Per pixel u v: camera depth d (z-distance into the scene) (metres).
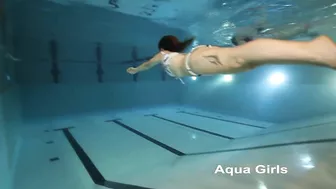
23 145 6.31
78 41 11.91
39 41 10.69
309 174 3.37
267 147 5.02
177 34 14.73
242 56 1.04
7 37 6.57
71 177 4.27
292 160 4.00
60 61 11.38
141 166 4.78
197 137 7.21
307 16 6.43
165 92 15.15
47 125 9.04
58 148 6.08
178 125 9.13
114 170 4.59
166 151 5.82
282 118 9.62
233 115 11.57
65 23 11.08
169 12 10.82
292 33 7.51
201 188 3.44
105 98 12.89
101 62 12.77
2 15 5.68
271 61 0.98
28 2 9.02
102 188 3.76
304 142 4.95
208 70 1.25
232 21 8.71
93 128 8.56
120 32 13.05
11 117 5.22
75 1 9.30
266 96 10.37
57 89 11.26
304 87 9.03
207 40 12.70
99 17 11.47
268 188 3.20
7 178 3.61
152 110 13.10
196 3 9.19
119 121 9.95
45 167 4.76
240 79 11.74
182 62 1.47
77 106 11.91
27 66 10.37
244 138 6.64
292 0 6.00
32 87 10.49
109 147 6.21
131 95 13.84
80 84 12.01
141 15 11.35
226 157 4.66
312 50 0.88
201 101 14.18
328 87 8.25
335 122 6.32
